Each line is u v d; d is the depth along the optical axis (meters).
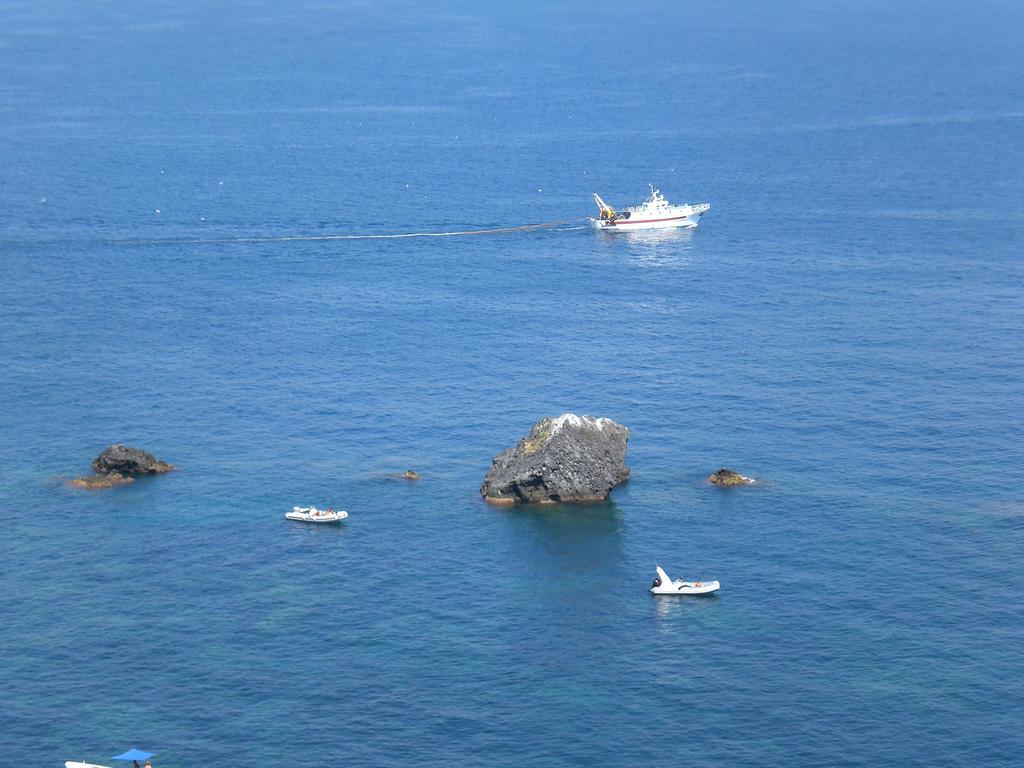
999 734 179.25
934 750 176.25
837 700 186.88
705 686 190.50
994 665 194.62
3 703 185.88
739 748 177.00
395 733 180.12
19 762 173.50
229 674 193.38
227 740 178.38
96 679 191.88
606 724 182.00
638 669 195.00
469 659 197.62
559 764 173.75
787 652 199.00
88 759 174.12
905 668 194.25
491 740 178.75
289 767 172.88
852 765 173.50
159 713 184.12
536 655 198.75
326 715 183.75
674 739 178.88
